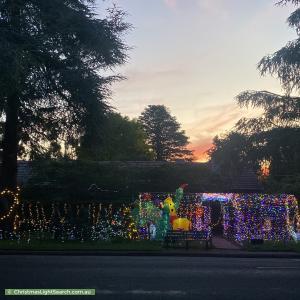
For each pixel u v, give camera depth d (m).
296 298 8.85
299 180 26.12
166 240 20.97
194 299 8.63
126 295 8.91
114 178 26.31
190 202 25.27
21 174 33.16
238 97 24.56
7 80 18.30
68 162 26.78
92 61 23.34
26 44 19.50
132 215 23.66
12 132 23.91
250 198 23.61
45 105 23.33
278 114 23.89
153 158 80.50
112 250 19.19
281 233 23.09
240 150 24.19
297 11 23.55
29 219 24.92
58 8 21.34
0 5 19.59
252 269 13.13
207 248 20.34
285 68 23.58
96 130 24.27
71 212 24.95
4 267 12.90
